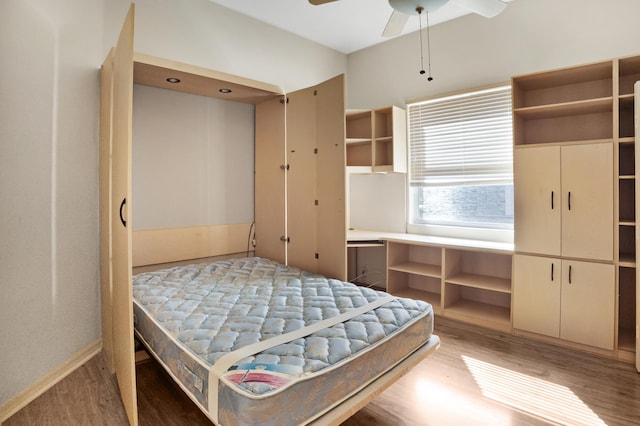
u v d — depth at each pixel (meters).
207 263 3.21
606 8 2.84
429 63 3.88
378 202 4.34
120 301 1.97
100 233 2.62
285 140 3.48
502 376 2.31
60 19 2.29
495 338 2.91
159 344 1.85
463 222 3.76
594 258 2.58
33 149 2.11
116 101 2.11
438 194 3.95
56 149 2.27
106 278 2.43
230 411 1.29
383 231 4.29
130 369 1.71
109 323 2.35
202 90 3.25
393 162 3.78
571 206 2.67
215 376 1.38
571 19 3.00
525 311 2.90
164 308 2.06
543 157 2.78
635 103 2.34
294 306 2.11
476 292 3.64
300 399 1.34
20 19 2.01
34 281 2.11
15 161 2.00
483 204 3.62
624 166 2.78
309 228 3.28
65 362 2.31
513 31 3.30
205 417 1.87
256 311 2.02
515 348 2.72
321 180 3.16
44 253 2.18
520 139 3.05
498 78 3.41
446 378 2.29
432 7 2.30
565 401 2.03
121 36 1.95
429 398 2.06
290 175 3.45
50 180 2.22
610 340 2.53
